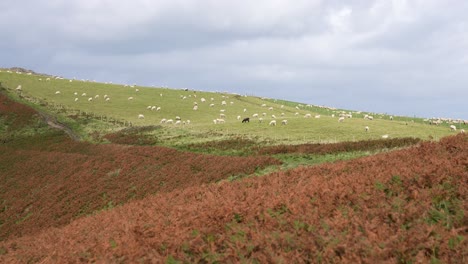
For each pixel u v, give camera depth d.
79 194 43.31
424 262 8.88
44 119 84.00
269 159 36.47
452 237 9.78
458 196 12.35
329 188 14.45
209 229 12.23
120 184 43.03
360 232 10.30
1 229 41.81
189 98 117.88
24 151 66.06
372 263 8.93
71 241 17.17
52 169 54.72
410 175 14.06
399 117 103.12
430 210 11.38
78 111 91.69
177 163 44.50
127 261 11.24
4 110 88.19
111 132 74.00
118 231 15.73
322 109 120.00
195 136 62.38
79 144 66.62
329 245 9.84
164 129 71.50
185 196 21.27
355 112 116.31
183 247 11.34
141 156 50.91
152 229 13.52
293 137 56.12
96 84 130.50
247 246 10.58
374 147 37.84
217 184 22.42
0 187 52.78
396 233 10.27
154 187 39.41
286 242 10.59
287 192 15.55
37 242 21.80
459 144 18.23
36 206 44.25
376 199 12.77
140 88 129.75
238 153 46.12
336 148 38.75
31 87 112.19
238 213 13.40
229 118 87.75
